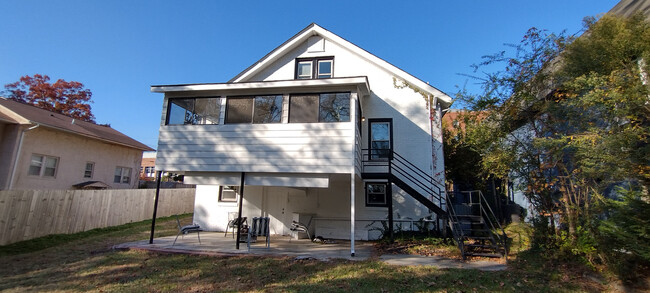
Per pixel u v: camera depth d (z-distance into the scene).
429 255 7.96
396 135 11.49
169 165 9.30
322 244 9.85
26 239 9.80
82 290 5.70
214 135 9.26
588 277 5.87
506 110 7.44
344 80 8.83
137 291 5.62
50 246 9.49
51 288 5.82
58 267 7.12
